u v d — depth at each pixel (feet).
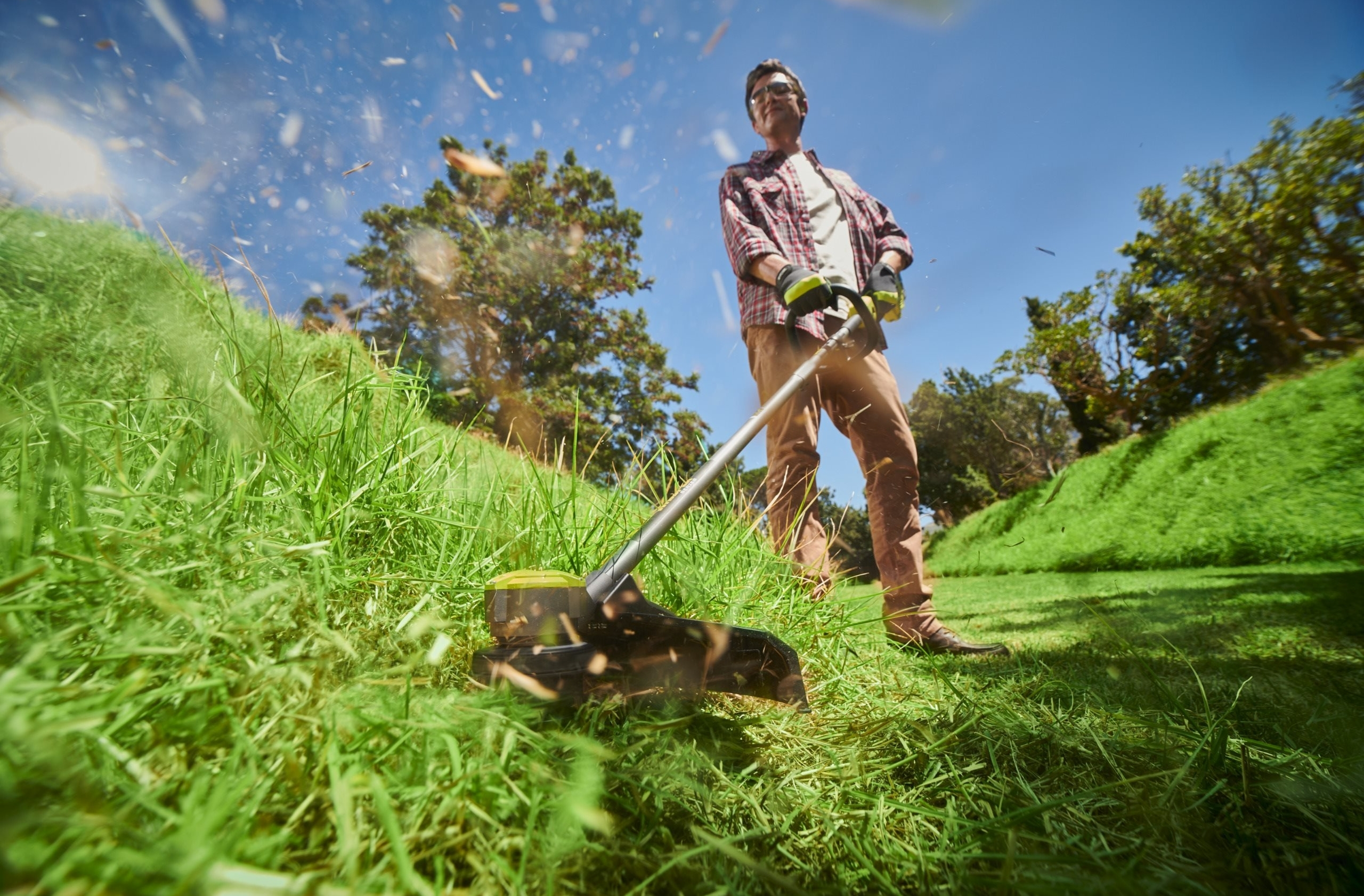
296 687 2.30
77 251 11.28
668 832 2.35
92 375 6.02
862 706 4.46
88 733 1.81
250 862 1.65
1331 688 5.03
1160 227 56.80
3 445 3.37
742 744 3.36
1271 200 48.24
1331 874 2.33
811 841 2.57
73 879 1.36
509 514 5.74
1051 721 3.99
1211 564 24.23
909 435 8.09
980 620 11.83
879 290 7.91
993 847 2.57
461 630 4.09
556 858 2.00
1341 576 14.28
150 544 2.76
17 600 2.27
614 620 3.72
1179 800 2.95
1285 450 28.09
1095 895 2.11
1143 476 36.45
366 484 4.50
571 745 2.35
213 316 4.56
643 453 6.92
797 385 5.37
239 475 3.52
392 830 1.69
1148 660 6.41
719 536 6.78
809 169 8.95
